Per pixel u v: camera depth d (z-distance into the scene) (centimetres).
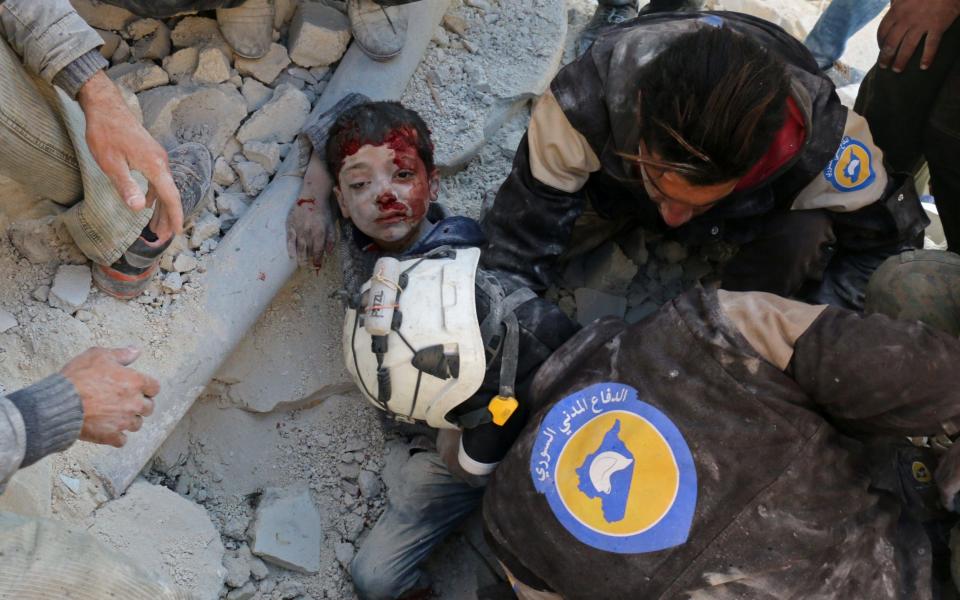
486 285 245
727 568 208
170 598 214
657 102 216
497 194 278
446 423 246
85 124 241
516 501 224
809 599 209
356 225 285
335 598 277
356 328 245
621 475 214
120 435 208
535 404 234
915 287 251
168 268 277
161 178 236
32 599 195
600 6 365
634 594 212
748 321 215
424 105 330
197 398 288
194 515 269
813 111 250
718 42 214
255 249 286
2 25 229
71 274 270
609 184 272
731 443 210
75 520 255
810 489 209
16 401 192
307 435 296
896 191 272
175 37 310
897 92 292
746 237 277
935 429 207
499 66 342
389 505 277
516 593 248
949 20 273
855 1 360
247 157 303
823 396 210
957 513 232
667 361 217
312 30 314
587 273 311
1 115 236
